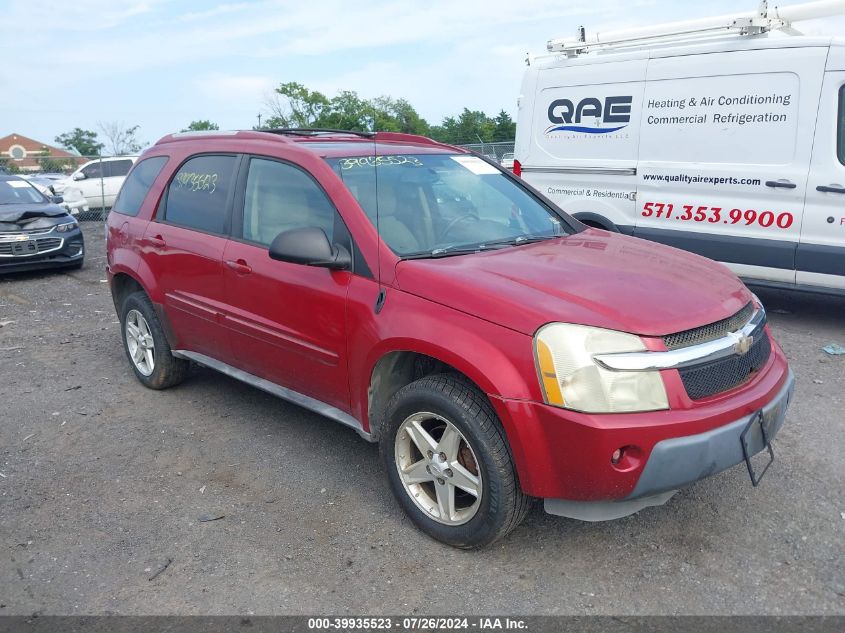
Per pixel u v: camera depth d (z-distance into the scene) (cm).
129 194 557
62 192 2141
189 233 477
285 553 341
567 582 314
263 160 441
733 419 304
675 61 718
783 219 670
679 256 398
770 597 301
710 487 389
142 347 556
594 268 352
